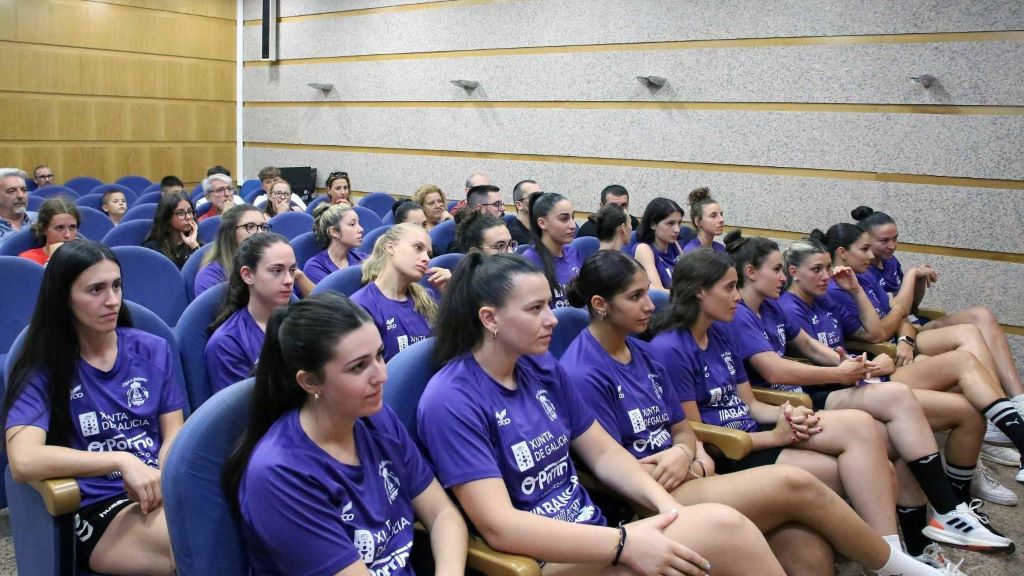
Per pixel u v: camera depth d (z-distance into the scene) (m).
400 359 1.82
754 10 5.41
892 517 2.26
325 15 8.08
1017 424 2.80
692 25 5.69
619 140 6.14
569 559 1.60
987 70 4.64
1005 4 4.56
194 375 2.46
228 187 5.64
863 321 3.43
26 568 1.86
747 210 5.59
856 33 5.04
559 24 6.37
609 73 6.13
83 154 8.13
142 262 3.27
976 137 4.71
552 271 3.74
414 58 7.40
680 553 1.60
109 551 1.77
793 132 5.34
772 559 1.70
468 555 1.60
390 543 1.52
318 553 1.38
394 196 7.72
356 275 3.05
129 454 1.80
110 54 8.22
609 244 4.00
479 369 1.77
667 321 2.48
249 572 1.46
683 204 5.87
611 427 2.08
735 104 5.58
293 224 4.88
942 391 3.00
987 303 4.76
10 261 2.78
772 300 3.09
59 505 1.66
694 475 2.13
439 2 7.14
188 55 8.74
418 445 1.74
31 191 6.41
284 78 8.55
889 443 2.62
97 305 1.85
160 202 4.16
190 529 1.39
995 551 2.60
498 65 6.79
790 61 5.31
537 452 1.77
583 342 2.15
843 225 3.78
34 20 7.70
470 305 1.77
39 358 1.84
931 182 4.89
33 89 7.76
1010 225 4.66
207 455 1.43
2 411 1.85
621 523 1.96
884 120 5.00
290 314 1.42
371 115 7.83
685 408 2.41
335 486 1.43
